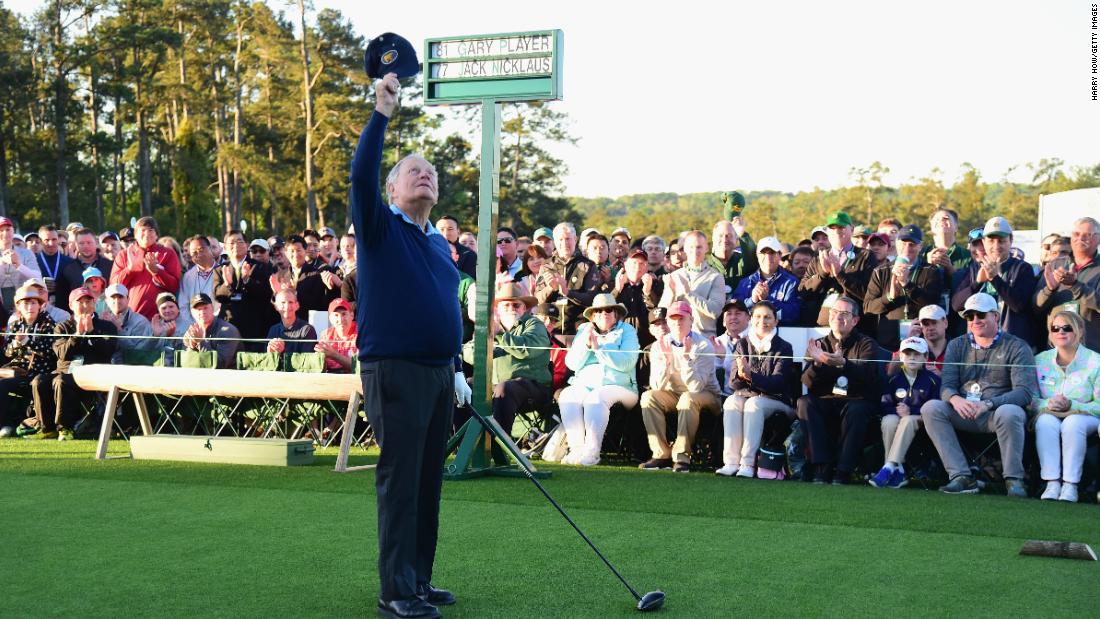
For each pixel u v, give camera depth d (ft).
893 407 24.21
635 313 29.60
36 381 30.86
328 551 16.19
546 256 32.40
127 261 34.63
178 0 190.90
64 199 172.14
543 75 23.79
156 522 18.43
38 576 14.60
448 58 24.58
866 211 168.66
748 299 29.66
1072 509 20.75
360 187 12.42
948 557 16.10
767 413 24.94
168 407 30.96
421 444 12.91
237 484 22.63
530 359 27.86
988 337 23.68
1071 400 22.72
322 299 33.88
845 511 20.04
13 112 168.96
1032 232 43.98
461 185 164.14
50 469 24.73
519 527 18.21
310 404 29.35
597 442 26.76
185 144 173.06
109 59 181.16
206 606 13.14
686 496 21.61
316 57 174.60
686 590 14.01
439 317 12.98
